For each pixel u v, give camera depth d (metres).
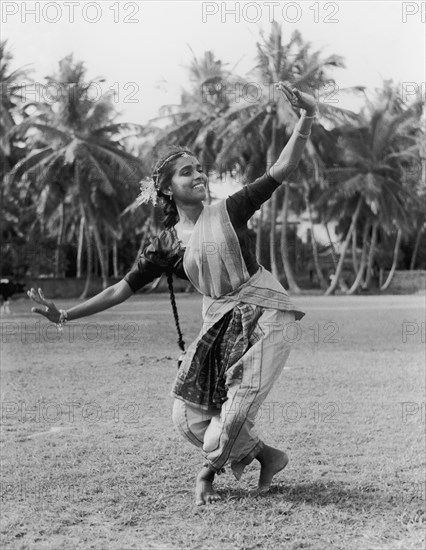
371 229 46.38
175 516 3.79
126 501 4.00
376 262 47.38
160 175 4.06
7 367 8.95
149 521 3.72
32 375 8.31
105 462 4.75
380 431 5.54
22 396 7.00
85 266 45.31
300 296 36.25
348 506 3.88
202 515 3.77
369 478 4.38
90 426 5.79
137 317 18.23
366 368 8.75
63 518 3.75
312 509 3.83
